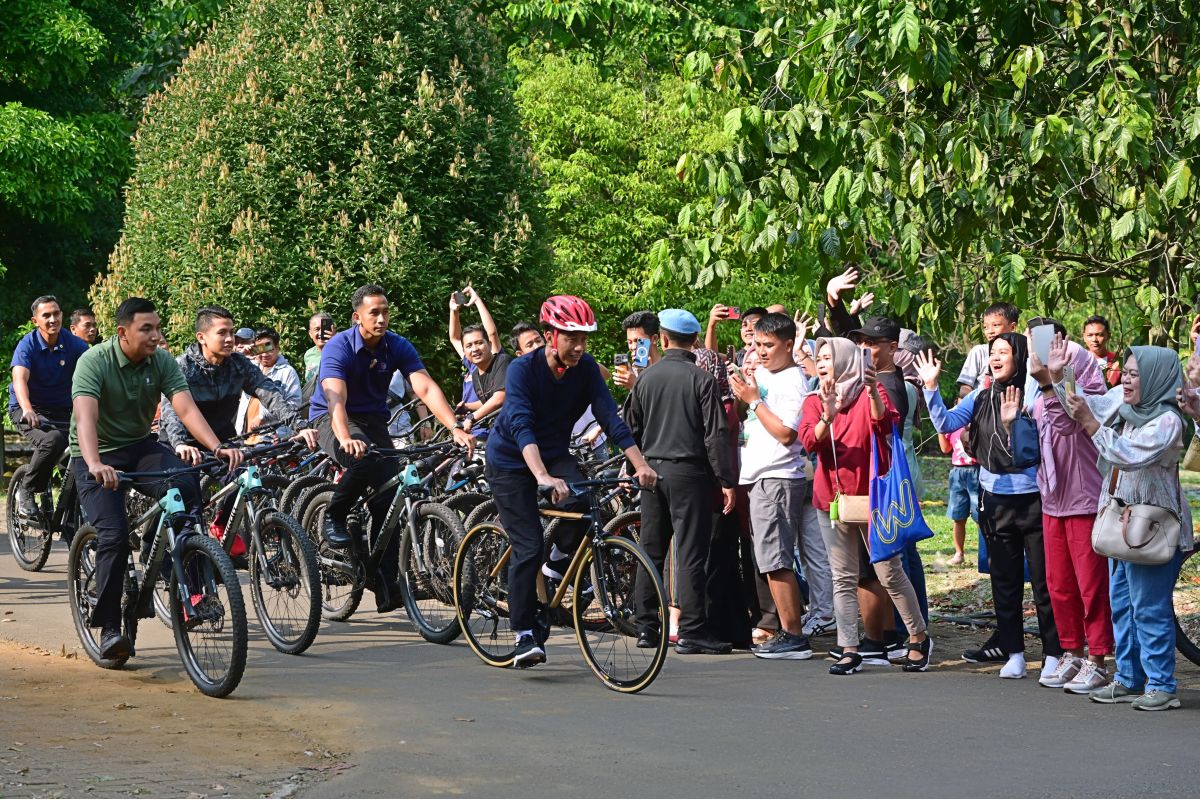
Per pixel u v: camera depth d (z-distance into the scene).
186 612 6.76
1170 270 10.24
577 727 6.00
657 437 7.96
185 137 16.61
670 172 20.70
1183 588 9.74
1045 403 6.89
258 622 8.93
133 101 25.56
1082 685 6.84
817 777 5.21
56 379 10.80
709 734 5.90
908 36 8.63
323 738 5.76
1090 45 9.64
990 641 7.82
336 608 9.02
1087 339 11.00
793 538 7.95
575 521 7.46
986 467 7.35
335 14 16.16
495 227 16.28
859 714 6.34
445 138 16.00
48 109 21.83
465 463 9.14
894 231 9.88
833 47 9.62
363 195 15.75
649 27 25.09
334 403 8.05
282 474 10.35
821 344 8.01
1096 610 6.82
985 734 5.94
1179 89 10.00
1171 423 6.25
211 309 8.52
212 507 8.80
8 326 22.67
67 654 7.83
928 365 7.44
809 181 9.89
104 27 22.64
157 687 6.88
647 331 9.23
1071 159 9.62
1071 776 5.23
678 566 8.02
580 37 25.64
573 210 20.95
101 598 7.15
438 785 5.05
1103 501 6.47
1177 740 5.82
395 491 8.41
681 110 10.61
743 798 4.93
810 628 8.70
